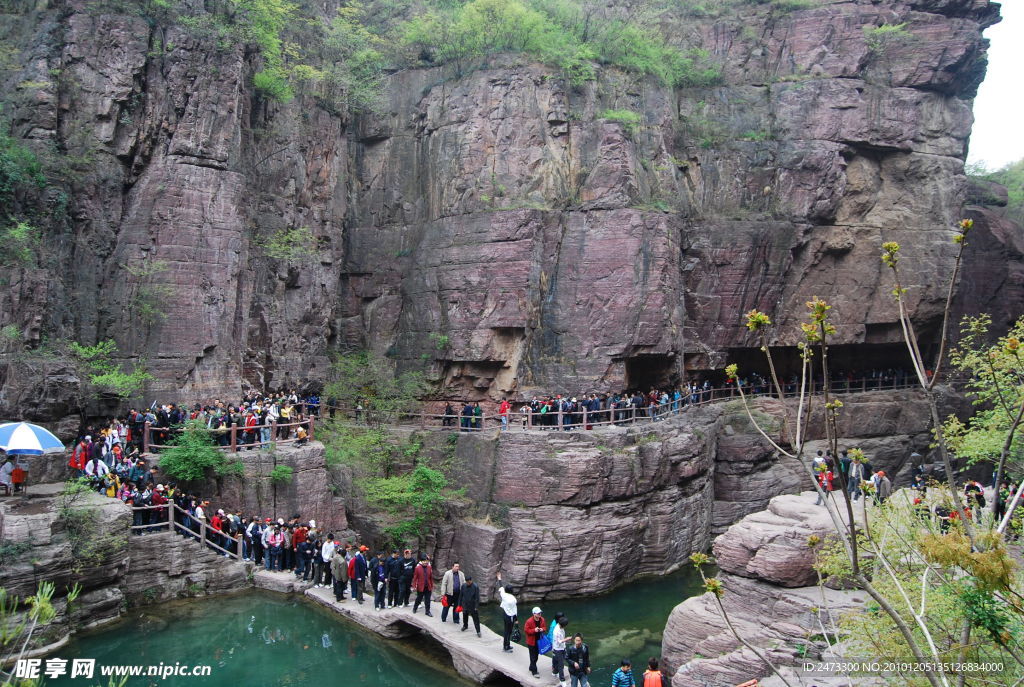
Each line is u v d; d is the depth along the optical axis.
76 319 27.45
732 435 35.97
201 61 30.55
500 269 33.44
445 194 36.22
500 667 17.80
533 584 26.73
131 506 21.88
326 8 39.91
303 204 36.28
